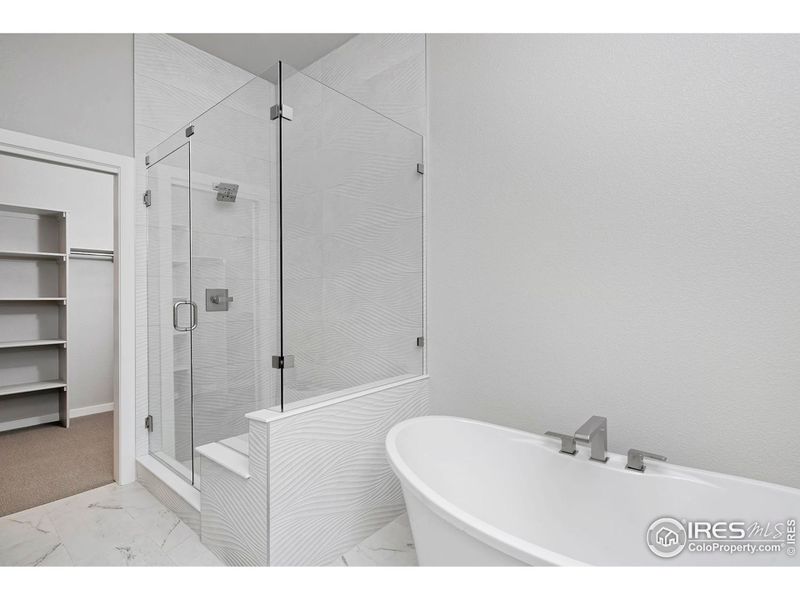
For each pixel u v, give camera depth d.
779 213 1.39
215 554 1.83
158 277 2.53
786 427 1.39
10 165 3.68
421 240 2.36
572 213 1.84
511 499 1.76
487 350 2.12
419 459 1.80
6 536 1.98
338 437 1.83
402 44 2.47
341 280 1.96
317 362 1.83
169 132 2.74
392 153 2.21
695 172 1.54
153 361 2.60
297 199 1.76
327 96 1.91
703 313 1.53
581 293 1.81
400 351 2.26
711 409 1.52
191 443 2.25
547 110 1.91
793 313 1.37
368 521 1.97
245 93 1.86
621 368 1.71
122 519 2.14
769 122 1.41
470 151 2.17
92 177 4.21
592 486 1.58
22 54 2.18
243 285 1.88
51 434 3.59
